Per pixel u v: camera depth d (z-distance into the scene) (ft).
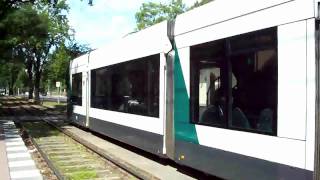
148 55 40.24
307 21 21.15
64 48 210.59
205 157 30.07
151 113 39.34
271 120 23.38
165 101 36.45
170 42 35.50
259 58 24.44
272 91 23.32
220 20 28.37
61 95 406.41
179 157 33.83
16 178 34.76
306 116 21.01
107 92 55.16
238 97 26.40
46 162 40.96
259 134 24.31
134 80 44.21
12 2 110.42
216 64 28.76
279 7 22.97
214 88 29.07
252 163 24.95
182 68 33.45
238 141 26.32
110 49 54.03
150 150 39.58
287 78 22.22
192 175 35.12
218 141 28.50
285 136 22.27
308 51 21.03
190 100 32.19
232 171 26.94
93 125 63.16
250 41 25.25
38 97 223.92
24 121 100.58
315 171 20.43
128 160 42.78
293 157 21.72
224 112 27.86
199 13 31.19
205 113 30.14
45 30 146.92
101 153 44.88
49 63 217.56
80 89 72.69
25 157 45.37
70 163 41.60
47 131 74.64
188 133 32.45
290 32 22.12
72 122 81.76
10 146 54.34
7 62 180.34
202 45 30.58
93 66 63.46
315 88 20.58
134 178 34.01
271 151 23.34
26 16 134.21
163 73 36.76
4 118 111.24
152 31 39.58
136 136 43.39
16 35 139.33
